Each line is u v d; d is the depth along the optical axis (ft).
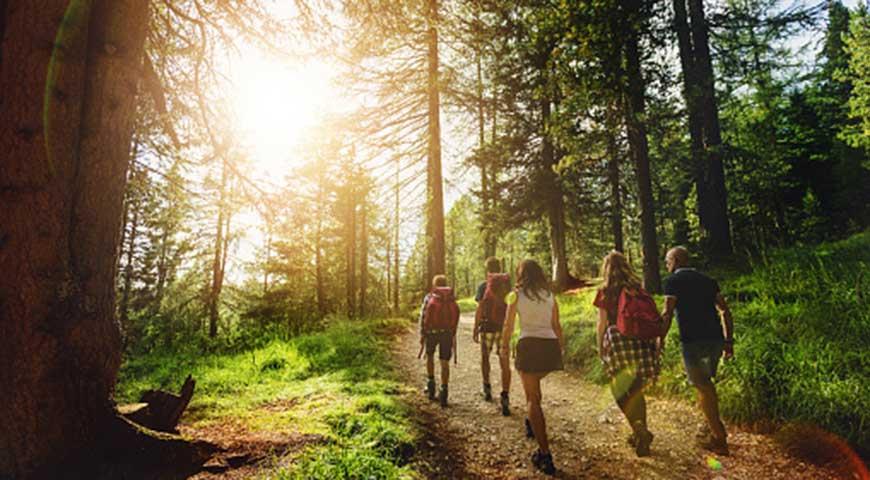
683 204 76.07
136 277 65.82
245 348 42.65
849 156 63.46
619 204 58.18
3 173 7.92
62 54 8.52
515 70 48.91
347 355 27.50
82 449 8.35
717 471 10.79
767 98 60.23
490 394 17.90
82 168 8.85
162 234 62.85
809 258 26.84
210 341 48.52
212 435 11.27
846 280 20.36
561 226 55.72
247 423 12.87
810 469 10.43
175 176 17.26
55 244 8.21
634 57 28.89
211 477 8.71
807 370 13.79
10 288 7.78
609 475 10.95
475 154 55.01
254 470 9.18
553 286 54.54
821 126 69.26
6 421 7.65
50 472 7.88
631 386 11.91
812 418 12.03
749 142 59.36
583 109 30.83
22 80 8.11
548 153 54.34
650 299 12.25
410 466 11.00
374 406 14.80
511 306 12.76
